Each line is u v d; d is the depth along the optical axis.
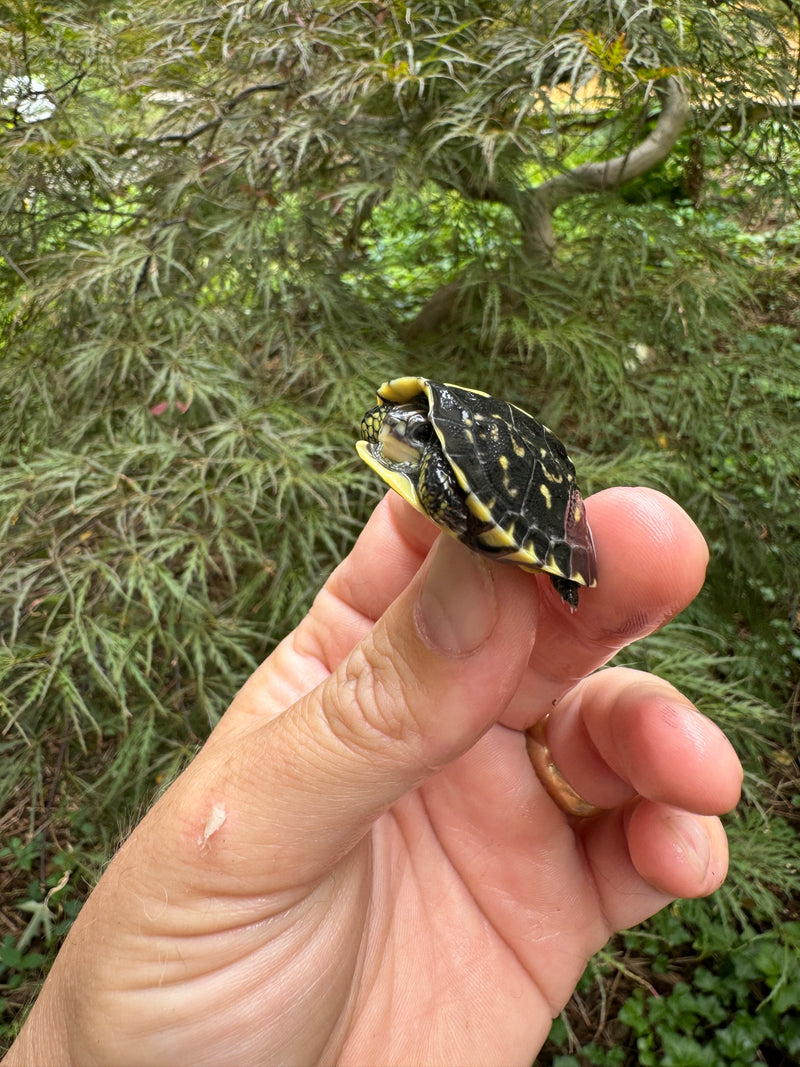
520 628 0.11
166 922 0.11
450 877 0.15
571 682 0.15
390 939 0.14
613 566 0.13
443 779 0.15
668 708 0.13
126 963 0.11
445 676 0.11
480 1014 0.14
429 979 0.14
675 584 0.13
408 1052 0.13
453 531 0.11
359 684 0.11
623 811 0.14
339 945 0.13
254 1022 0.12
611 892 0.15
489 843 0.15
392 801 0.12
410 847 0.15
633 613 0.13
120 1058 0.11
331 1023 0.13
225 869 0.11
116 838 0.20
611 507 0.14
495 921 0.14
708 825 0.14
